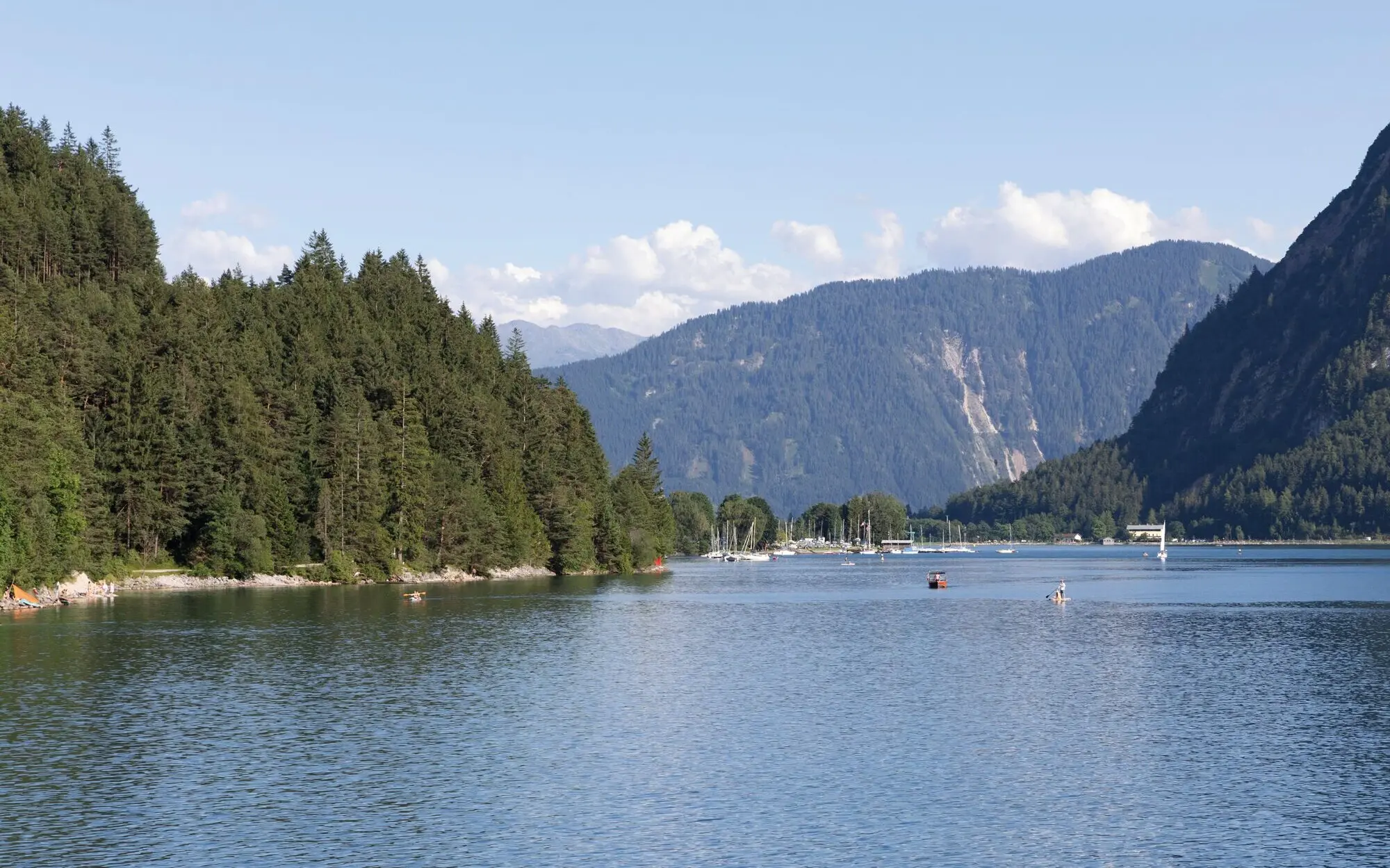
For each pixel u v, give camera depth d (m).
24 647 116.38
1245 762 70.56
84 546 172.25
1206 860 53.34
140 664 105.75
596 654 116.75
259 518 196.00
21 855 53.78
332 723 81.25
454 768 68.94
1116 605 189.00
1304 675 104.38
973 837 56.41
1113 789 64.56
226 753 72.44
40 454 156.75
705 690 95.25
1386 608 178.50
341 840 56.09
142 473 185.25
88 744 74.19
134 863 52.88
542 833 57.09
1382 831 57.16
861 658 115.75
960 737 77.50
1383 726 80.62
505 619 149.38
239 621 142.00
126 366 186.38
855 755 72.31
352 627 136.50
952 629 146.25
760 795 63.38
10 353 164.12
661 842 55.81
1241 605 186.00
